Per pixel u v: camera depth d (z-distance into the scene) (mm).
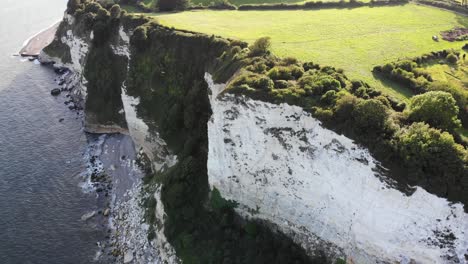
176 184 48875
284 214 42750
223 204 46938
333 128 35938
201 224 46531
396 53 49500
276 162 41250
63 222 54500
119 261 49000
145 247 49219
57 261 49125
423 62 47875
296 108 38219
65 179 62125
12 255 49656
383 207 34562
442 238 32688
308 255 41250
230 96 41406
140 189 57906
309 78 40625
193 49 58531
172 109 57969
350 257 38188
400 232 34438
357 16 63594
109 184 60938
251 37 56156
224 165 45094
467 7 63781
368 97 38531
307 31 57750
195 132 54000
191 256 43875
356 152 34938
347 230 37875
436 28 57750
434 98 34750
